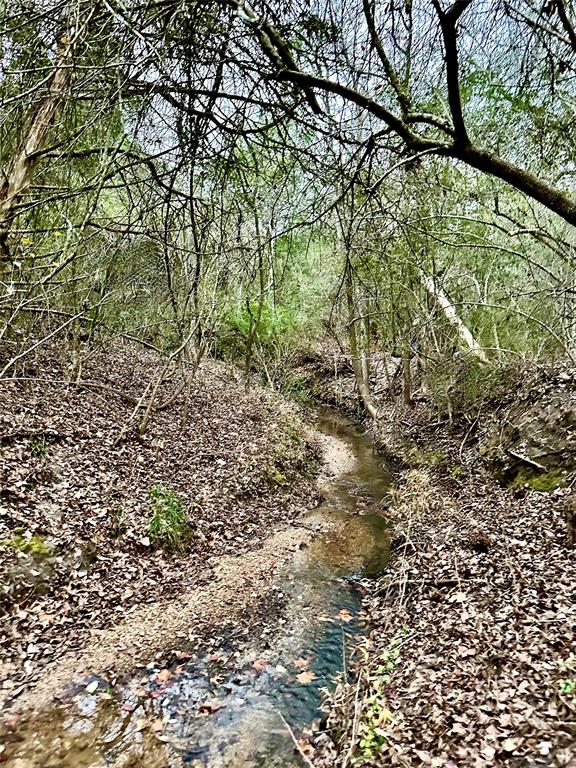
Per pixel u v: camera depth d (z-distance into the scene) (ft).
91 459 31.04
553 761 11.75
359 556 30.48
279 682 19.39
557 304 30.63
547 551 22.49
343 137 12.00
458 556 24.76
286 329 69.05
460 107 9.39
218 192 16.15
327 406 79.10
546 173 17.99
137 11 10.45
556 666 14.92
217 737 16.63
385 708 14.83
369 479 45.96
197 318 38.73
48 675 18.30
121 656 19.88
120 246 24.12
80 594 22.18
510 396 39.32
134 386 48.06
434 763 12.95
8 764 15.02
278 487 39.32
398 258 19.99
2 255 14.83
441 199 17.52
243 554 29.45
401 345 45.98
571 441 29.78
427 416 52.90
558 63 12.89
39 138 13.88
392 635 20.95
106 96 11.03
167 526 27.78
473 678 15.90
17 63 13.89
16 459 26.76
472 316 43.37
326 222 13.96
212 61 11.57
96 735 16.35
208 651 21.01
